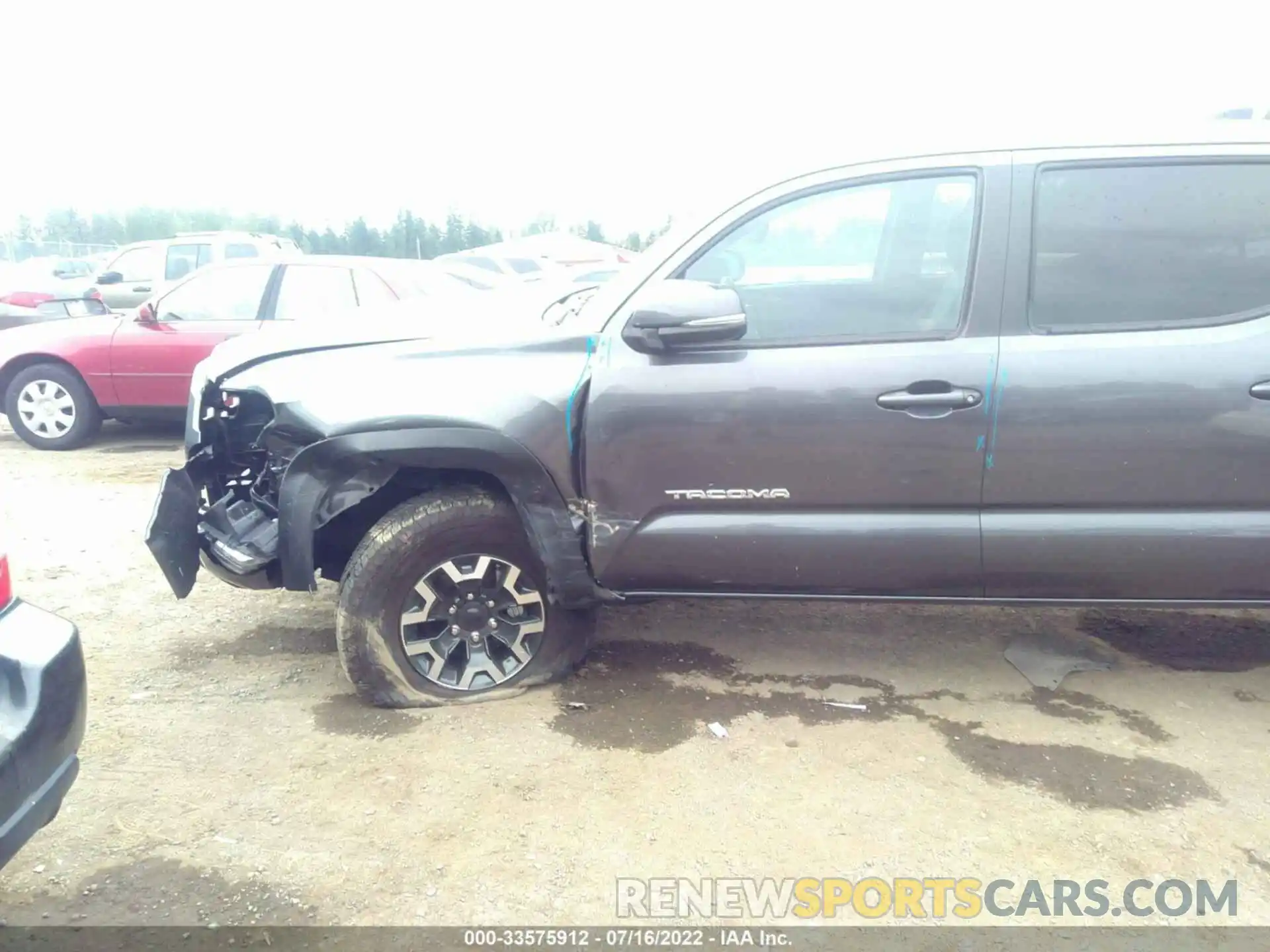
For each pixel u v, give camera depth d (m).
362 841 2.49
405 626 3.10
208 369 3.38
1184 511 2.85
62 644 2.03
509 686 3.25
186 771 2.81
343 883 2.33
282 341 3.31
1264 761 2.93
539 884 2.34
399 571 3.02
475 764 2.86
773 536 2.94
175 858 2.41
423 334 3.20
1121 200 2.83
